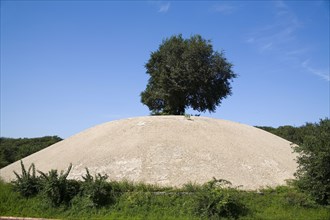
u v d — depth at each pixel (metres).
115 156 20.72
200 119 25.56
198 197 15.53
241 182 18.59
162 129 23.36
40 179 17.78
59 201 16.61
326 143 16.36
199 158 20.23
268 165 20.66
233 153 21.12
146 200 16.38
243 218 15.05
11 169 23.72
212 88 35.59
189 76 34.28
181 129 23.44
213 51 35.97
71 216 15.81
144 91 39.09
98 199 16.33
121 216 15.52
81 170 19.97
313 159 16.50
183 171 19.12
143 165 19.62
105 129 25.36
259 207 16.28
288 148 24.66
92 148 22.34
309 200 16.31
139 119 25.62
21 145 44.81
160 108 38.75
